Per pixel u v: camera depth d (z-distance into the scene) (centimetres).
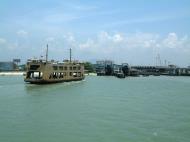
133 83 15162
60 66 12625
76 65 14438
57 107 6425
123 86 12675
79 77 14725
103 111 6053
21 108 6212
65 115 5575
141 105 6950
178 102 7538
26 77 11500
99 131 4459
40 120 5112
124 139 4056
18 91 9162
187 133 4391
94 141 3972
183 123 5022
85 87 11494
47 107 6394
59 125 4788
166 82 16925
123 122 5056
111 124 4900
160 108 6519
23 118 5253
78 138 4088
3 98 7638
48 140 3984
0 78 17125
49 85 11400
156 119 5325
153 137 4169
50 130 4472
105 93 9462
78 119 5238
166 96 8938
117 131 4459
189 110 6281
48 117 5372
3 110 5966
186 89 11612
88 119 5250
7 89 9706
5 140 3938
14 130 4441
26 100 7350
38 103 6919
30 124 4812
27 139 4006
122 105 6906
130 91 10381
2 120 5066
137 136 4212
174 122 5097
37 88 10131
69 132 4378
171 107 6675
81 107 6506
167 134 4322
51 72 11800
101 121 5116
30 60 11444
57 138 4081
